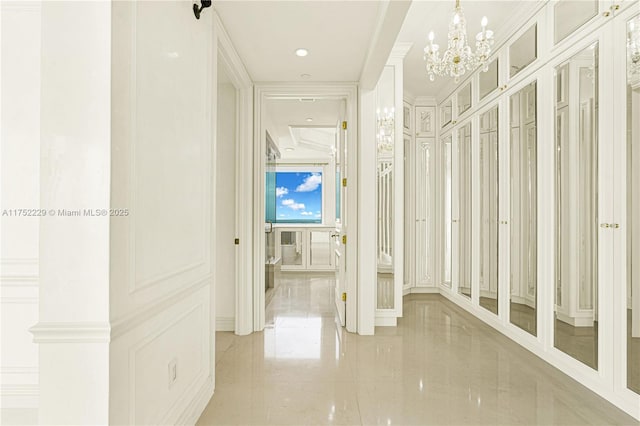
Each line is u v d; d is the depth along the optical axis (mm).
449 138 4676
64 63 1093
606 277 2068
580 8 2295
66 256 1091
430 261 5125
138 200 1270
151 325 1395
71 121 1092
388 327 3529
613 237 2023
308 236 6918
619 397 1975
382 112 3652
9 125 1836
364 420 1883
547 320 2625
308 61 2932
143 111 1306
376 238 3596
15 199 1848
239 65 2865
